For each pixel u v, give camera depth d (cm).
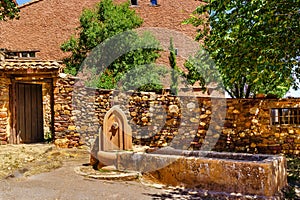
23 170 716
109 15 1552
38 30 2045
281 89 1286
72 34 1950
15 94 1112
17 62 1085
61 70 1137
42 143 1133
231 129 1104
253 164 547
